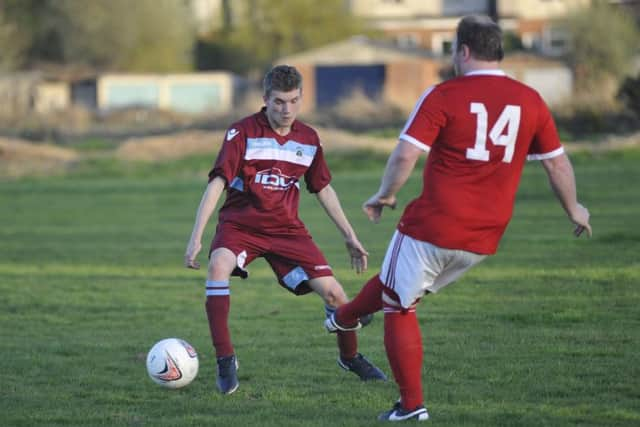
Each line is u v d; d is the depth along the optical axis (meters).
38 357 21.02
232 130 17.59
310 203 59.44
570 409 15.68
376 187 64.81
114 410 16.53
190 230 49.03
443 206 14.35
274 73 17.27
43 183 75.25
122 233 47.94
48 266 37.00
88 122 116.25
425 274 14.66
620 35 132.38
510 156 14.38
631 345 20.55
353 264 18.27
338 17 193.88
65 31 187.38
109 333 24.02
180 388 18.02
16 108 117.50
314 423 15.27
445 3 192.00
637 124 90.88
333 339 22.55
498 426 14.80
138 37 187.12
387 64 152.12
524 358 19.59
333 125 101.50
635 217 45.59
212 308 17.48
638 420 14.99
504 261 33.97
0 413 16.34
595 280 29.19
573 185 14.86
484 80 14.34
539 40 176.75
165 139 88.88
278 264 18.30
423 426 14.77
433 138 14.25
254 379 18.59
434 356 19.97
